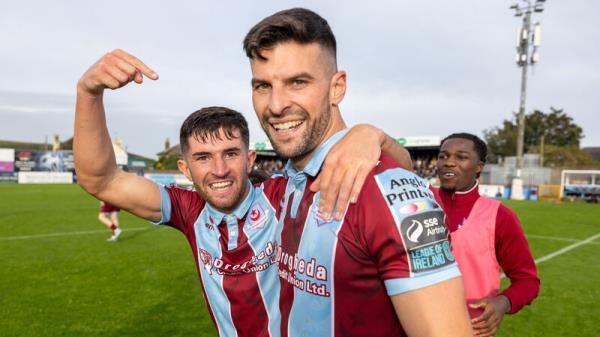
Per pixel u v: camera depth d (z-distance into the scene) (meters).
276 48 1.24
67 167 40.34
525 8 25.23
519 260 2.46
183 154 2.05
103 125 1.81
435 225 1.09
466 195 2.61
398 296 1.07
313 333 1.26
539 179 29.66
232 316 1.92
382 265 1.10
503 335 4.47
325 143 1.34
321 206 1.22
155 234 11.03
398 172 1.20
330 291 1.19
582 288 6.31
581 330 4.60
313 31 1.25
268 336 1.82
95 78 1.58
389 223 1.08
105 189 1.97
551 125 54.22
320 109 1.29
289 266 1.34
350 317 1.19
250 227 1.89
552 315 5.09
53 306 5.16
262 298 1.84
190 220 2.13
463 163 2.58
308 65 1.25
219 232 1.96
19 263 7.43
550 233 12.09
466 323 1.03
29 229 11.54
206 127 1.89
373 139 1.29
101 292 5.77
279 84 1.26
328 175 1.22
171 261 7.77
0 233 10.84
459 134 2.73
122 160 48.41
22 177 37.88
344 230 1.16
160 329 4.48
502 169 31.02
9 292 5.70
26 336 4.23
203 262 2.02
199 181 1.95
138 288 6.00
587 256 8.80
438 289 1.03
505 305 2.28
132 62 1.54
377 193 1.13
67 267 7.19
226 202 1.89
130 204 2.04
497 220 2.48
